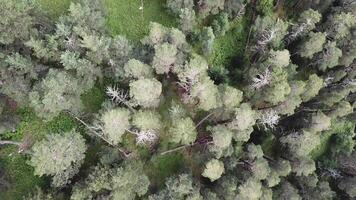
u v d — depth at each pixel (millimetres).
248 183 49250
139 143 50312
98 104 51156
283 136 56750
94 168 45438
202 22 57500
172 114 48688
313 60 59219
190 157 54938
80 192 43031
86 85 45812
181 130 46750
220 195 51562
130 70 45375
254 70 53625
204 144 53094
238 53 60469
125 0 55000
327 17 58875
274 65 51750
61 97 41906
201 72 47094
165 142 52844
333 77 58594
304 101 57562
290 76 55344
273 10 62125
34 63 43219
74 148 42812
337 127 65438
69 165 43312
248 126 49344
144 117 44562
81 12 43812
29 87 43000
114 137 44312
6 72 41438
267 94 51875
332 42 55469
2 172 47062
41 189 45938
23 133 48312
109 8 53875
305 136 54281
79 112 47969
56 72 42375
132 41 52875
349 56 57281
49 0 50125
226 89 48719
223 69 55188
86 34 43438
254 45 57969
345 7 59344
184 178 48906
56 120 49500
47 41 43156
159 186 53031
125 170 44500
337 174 63219
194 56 48844
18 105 47969
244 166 52719
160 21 56719
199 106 49312
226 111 50406
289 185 56312
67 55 42531
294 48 58750
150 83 43906
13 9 39094
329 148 66562
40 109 42688
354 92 62031
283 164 54094
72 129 45656
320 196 59031
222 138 47625
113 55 47125
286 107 53531
